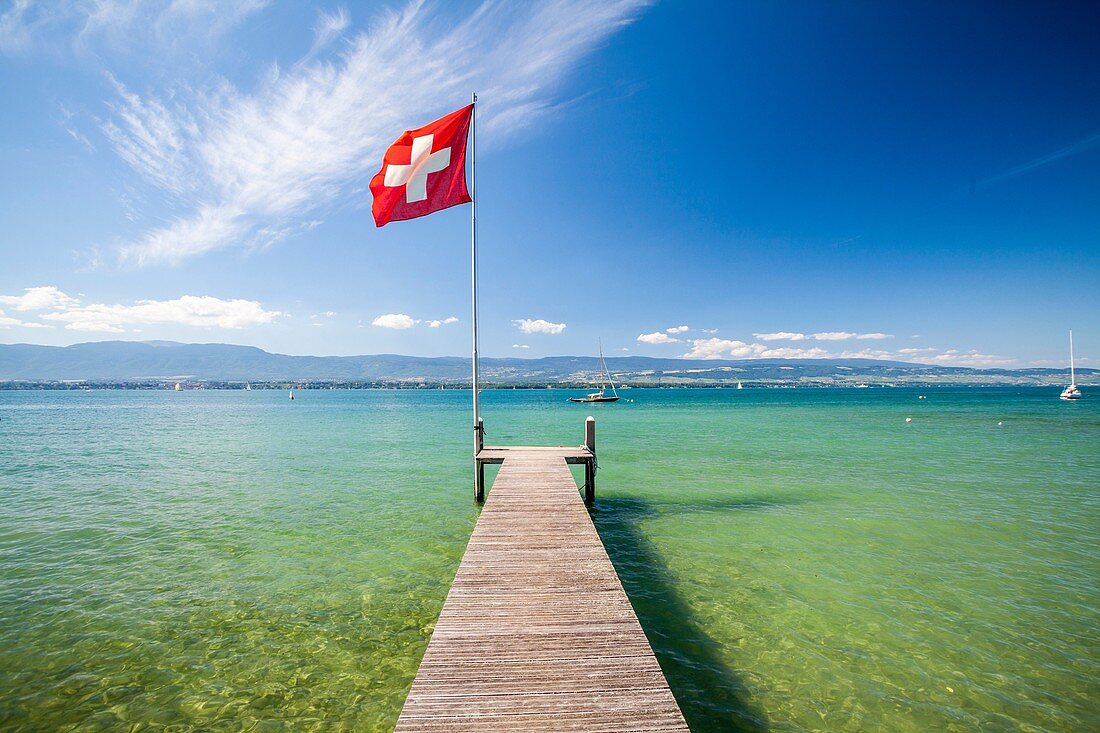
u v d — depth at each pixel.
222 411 89.12
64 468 25.08
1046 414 62.81
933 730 6.14
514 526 10.12
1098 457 27.17
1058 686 7.00
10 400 157.88
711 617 8.99
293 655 7.76
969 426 46.12
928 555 12.11
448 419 63.97
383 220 15.80
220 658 7.66
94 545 12.92
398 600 9.70
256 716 6.37
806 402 111.44
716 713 6.44
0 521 15.21
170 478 22.12
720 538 13.48
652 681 5.18
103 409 98.06
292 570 11.20
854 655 7.77
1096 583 10.43
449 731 4.45
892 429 44.03
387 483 20.89
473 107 16.17
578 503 11.75
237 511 16.31
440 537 13.57
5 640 8.14
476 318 17.12
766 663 7.55
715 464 25.33
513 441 37.75
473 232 16.66
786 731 6.12
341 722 6.28
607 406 99.25
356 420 62.47
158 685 6.98
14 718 6.27
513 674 5.26
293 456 29.16
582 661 5.50
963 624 8.73
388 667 7.46
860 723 6.26
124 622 8.77
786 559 11.88
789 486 19.97
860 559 11.85
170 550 12.54
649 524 14.80
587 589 7.27
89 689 6.88
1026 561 11.69
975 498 17.81
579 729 4.50
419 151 15.62
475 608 6.68
